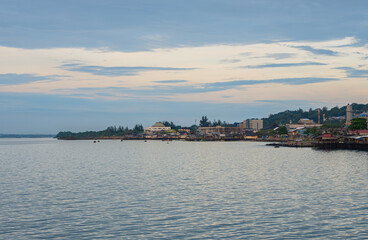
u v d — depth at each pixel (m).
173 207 53.22
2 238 40.56
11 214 49.91
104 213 50.19
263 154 168.38
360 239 39.72
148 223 45.56
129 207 53.41
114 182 77.06
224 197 59.75
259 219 46.84
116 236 41.06
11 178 85.19
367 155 145.25
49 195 62.78
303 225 44.38
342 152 166.75
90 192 65.25
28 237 40.88
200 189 67.31
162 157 158.12
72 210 51.91
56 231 42.81
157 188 68.94
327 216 47.94
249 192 63.81
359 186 68.44
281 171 93.94
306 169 97.31
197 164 119.38
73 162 132.62
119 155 175.75
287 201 56.34
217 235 41.19
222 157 152.50
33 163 129.50
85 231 42.72
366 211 50.03
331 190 64.69
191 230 42.88
